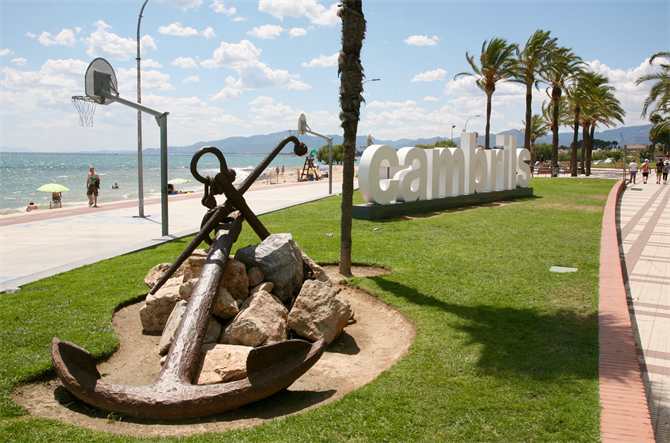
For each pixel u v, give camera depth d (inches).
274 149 273.4
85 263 365.4
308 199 895.7
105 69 482.6
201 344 178.9
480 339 211.5
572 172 1862.7
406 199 677.3
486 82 1501.0
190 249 235.9
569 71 1572.3
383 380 174.6
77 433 140.9
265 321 209.8
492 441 135.0
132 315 262.5
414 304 265.3
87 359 155.9
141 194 671.1
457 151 768.9
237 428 146.3
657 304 313.1
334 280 322.3
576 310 248.2
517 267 344.2
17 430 141.7
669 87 1272.1
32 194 1808.6
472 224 558.6
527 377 173.2
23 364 186.2
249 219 265.7
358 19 326.6
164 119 480.4
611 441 132.4
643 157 3799.2
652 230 609.0
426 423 145.1
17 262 386.0
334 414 151.8
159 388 153.3
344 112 330.3
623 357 188.9
